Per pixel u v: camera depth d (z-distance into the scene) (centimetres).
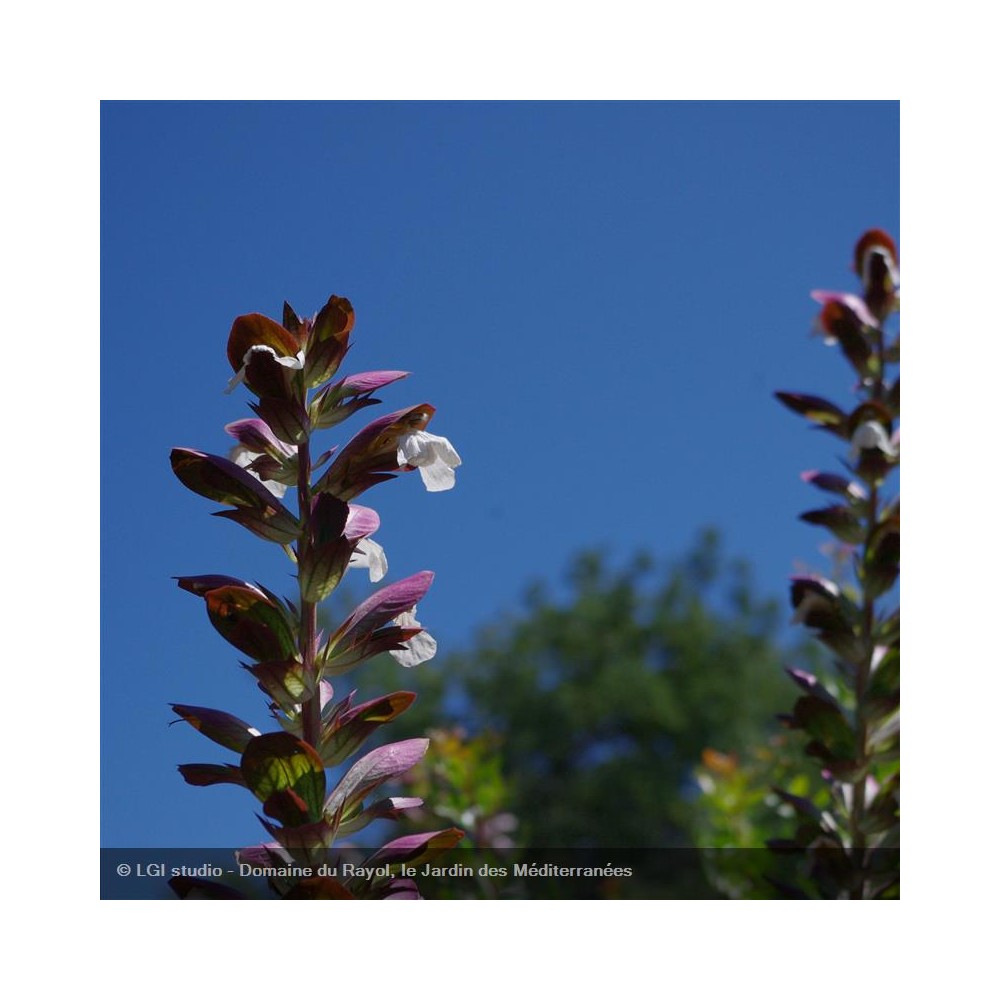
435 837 219
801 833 303
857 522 310
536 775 1942
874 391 316
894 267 318
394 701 217
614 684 2030
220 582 219
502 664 2120
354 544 214
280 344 218
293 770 207
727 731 2038
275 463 227
